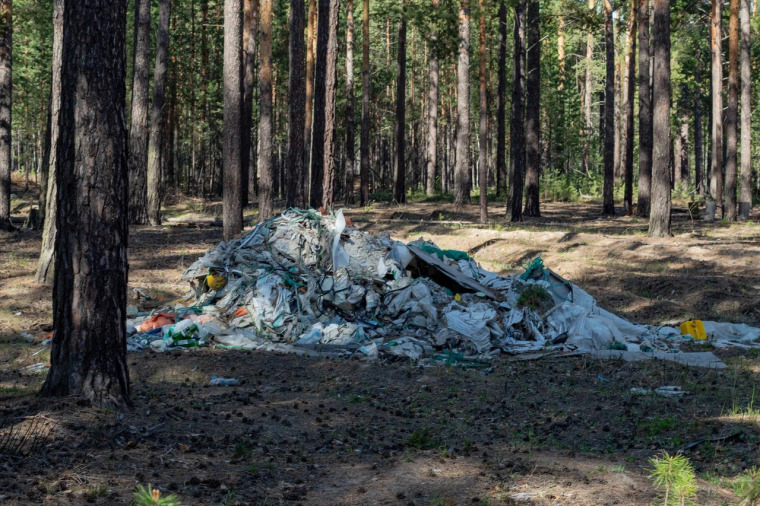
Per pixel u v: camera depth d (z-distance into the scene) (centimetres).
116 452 598
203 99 4925
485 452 677
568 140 5400
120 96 725
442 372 1061
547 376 1030
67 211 713
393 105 6122
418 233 2441
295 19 2527
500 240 2216
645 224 2817
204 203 4209
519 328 1285
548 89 5241
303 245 1455
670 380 991
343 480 584
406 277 1398
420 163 6525
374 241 1495
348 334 1236
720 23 3306
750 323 1390
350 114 4053
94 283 716
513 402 898
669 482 479
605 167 3378
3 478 511
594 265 1873
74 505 474
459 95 3341
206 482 550
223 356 1149
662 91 2258
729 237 2286
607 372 1043
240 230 2289
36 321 1370
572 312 1293
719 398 881
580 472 599
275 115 5516
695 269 1803
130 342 1210
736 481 569
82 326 715
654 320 1441
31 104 5859
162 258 2041
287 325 1273
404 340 1218
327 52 2373
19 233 2434
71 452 583
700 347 1217
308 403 874
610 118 3359
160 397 846
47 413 658
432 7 2898
